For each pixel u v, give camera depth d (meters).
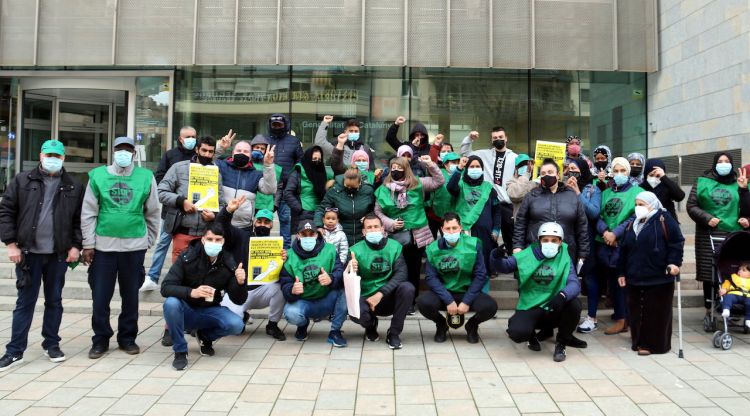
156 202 5.62
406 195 6.56
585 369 5.06
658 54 12.78
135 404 4.18
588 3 12.73
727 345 5.65
